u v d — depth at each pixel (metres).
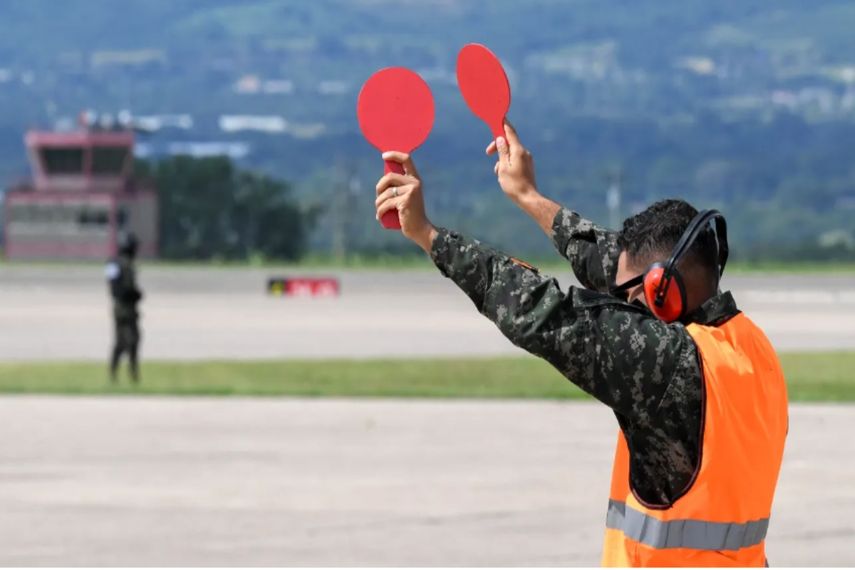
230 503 22.42
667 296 7.77
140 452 27.38
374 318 79.00
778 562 18.52
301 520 21.08
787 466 25.89
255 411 33.69
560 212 9.23
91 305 91.19
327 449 27.73
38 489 23.59
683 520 7.53
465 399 36.47
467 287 7.68
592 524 20.89
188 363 49.44
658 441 7.55
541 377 43.59
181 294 107.94
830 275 153.88
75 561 18.50
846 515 21.55
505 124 9.01
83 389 38.62
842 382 41.28
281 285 110.50
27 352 55.84
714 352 7.61
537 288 7.56
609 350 7.48
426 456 26.95
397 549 19.20
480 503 22.34
